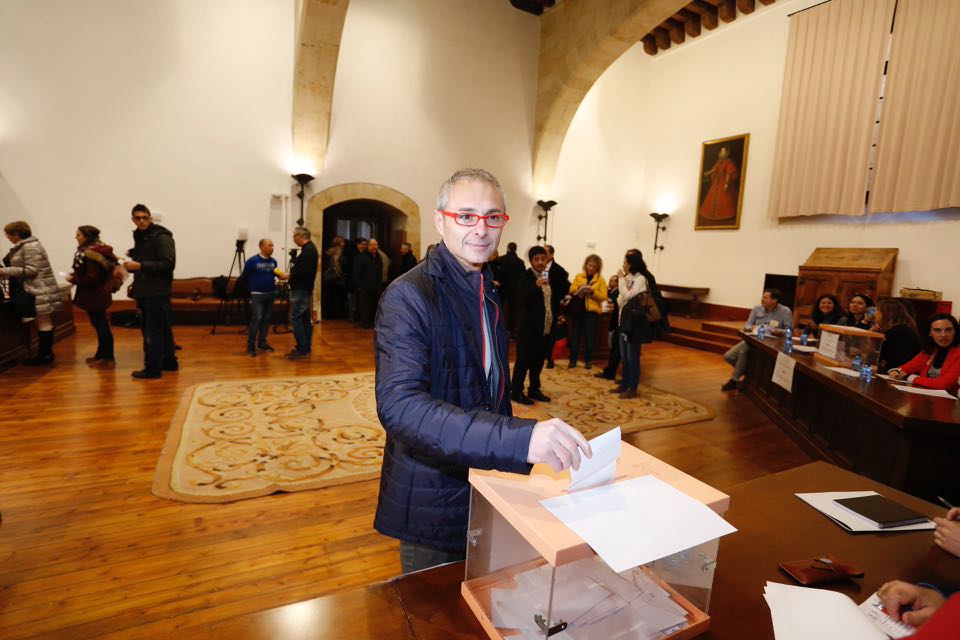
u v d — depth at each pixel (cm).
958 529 107
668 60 1062
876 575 99
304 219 813
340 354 605
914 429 242
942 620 46
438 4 866
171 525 231
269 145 780
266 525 236
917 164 683
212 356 558
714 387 566
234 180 765
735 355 564
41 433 323
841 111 766
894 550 108
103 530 224
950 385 308
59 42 655
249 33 749
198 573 199
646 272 517
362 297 823
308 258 557
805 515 121
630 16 745
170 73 712
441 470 107
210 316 747
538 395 466
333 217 981
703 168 991
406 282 102
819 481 140
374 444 335
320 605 83
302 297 565
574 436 75
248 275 564
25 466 278
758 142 898
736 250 939
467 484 108
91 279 471
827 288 766
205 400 401
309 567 207
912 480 258
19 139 650
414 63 859
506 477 82
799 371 389
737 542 108
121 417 357
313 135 787
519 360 443
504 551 83
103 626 168
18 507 238
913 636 48
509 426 77
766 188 889
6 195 652
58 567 197
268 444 326
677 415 442
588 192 1065
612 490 80
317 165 809
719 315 968
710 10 945
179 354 558
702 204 996
